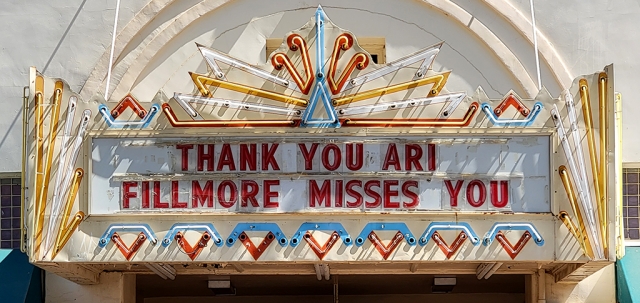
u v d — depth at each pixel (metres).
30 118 12.86
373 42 15.77
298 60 13.00
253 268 15.14
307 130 12.91
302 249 12.75
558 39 15.66
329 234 12.77
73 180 12.85
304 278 17.73
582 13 15.73
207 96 12.95
